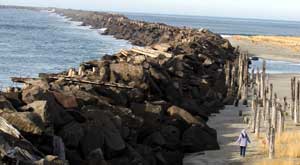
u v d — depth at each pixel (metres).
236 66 49.09
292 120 34.47
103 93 25.30
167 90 30.75
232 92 41.78
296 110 33.41
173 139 23.23
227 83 44.06
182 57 44.19
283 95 45.09
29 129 14.98
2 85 42.09
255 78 52.53
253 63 75.88
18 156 12.27
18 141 13.48
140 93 26.86
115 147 17.92
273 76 60.12
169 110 26.31
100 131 17.94
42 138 15.24
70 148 16.95
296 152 23.83
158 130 23.36
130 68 29.66
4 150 12.27
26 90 19.66
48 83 24.28
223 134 28.48
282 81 55.44
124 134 20.06
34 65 58.25
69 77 28.75
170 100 30.09
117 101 25.05
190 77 38.50
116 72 29.62
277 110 29.97
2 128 14.01
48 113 16.77
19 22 168.25
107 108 22.12
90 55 73.31
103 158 16.36
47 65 59.03
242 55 51.16
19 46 80.62
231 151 24.67
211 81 43.28
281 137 27.14
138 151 19.56
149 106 24.67
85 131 17.73
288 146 24.94
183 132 25.06
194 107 31.11
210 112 34.28
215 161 22.73
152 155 19.95
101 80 28.45
